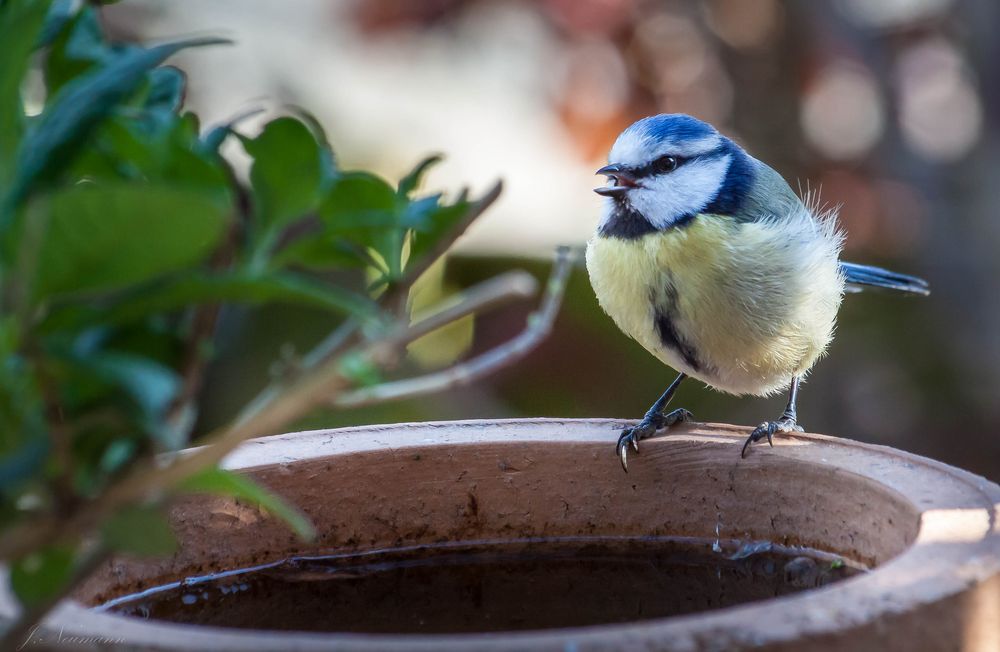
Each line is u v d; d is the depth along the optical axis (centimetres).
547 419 182
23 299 120
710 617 164
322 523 180
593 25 196
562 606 179
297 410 136
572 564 181
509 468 181
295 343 196
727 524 181
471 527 181
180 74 166
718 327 185
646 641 156
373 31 197
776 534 180
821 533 180
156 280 126
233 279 125
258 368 196
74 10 158
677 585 180
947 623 174
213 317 138
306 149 141
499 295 134
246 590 179
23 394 131
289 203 142
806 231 185
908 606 169
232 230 141
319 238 145
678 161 185
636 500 181
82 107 127
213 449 135
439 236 159
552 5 196
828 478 179
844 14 198
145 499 140
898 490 178
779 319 185
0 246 123
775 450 180
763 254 184
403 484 181
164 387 119
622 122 197
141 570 179
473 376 172
